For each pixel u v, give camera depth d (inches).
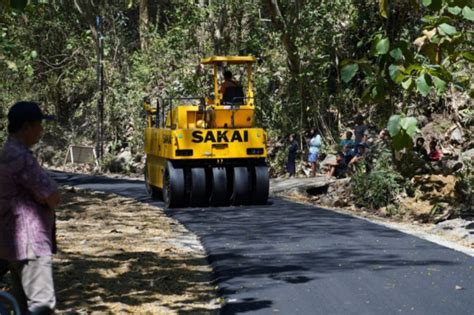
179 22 1254.9
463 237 507.2
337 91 1081.4
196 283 363.6
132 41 1531.7
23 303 231.8
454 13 365.1
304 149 1061.1
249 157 674.2
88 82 1451.8
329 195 762.2
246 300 317.7
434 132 931.3
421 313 295.6
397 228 555.2
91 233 516.7
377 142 904.3
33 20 1422.2
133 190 843.4
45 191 216.5
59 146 1446.9
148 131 772.0
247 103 707.4
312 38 1049.5
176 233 525.0
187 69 1235.9
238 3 1173.1
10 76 1409.9
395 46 361.7
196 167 674.2
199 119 694.5
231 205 687.1
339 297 322.0
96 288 348.8
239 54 1205.1
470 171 733.9
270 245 457.4
